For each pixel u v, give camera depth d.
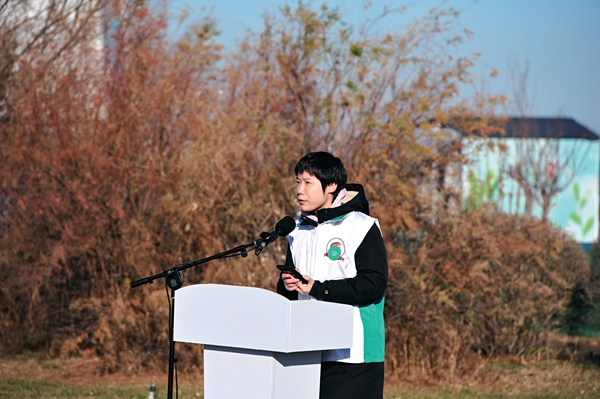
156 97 10.74
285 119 10.70
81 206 10.71
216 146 10.34
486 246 10.12
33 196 10.77
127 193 10.80
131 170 10.65
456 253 10.16
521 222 11.23
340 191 4.70
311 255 4.62
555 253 11.24
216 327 3.96
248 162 10.56
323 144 10.45
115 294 10.62
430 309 10.05
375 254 4.45
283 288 4.84
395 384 9.75
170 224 10.52
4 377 9.94
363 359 4.40
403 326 10.18
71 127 10.82
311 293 4.29
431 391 9.34
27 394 8.88
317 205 4.64
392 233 10.22
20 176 11.05
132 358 10.34
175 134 10.84
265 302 3.79
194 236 10.48
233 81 11.13
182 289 4.11
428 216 10.30
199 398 8.81
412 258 10.17
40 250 11.04
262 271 9.99
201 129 10.58
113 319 10.30
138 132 10.79
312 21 10.34
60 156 10.62
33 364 10.76
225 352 3.98
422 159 10.38
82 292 11.22
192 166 10.47
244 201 10.12
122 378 9.99
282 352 3.87
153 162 10.60
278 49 10.65
